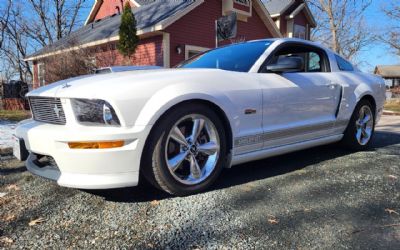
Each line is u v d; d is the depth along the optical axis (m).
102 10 20.78
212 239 2.02
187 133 2.76
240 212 2.39
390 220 2.26
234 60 3.46
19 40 25.73
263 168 3.54
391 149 4.55
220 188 2.89
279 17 20.70
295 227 2.16
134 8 17.19
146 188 2.90
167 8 13.62
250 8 14.95
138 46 13.09
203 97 2.69
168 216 2.33
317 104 3.68
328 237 2.03
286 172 3.38
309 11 22.03
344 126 4.14
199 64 3.67
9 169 3.69
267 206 2.49
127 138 2.37
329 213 2.37
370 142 4.54
